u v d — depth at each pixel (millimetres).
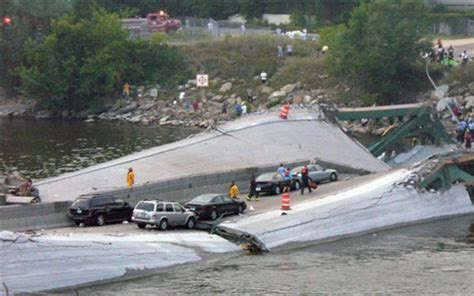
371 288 146250
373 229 183125
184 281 149125
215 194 183375
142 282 148875
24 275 141875
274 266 157750
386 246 172000
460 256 165250
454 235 181125
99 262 149250
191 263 158250
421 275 153500
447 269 156875
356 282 149125
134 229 170750
